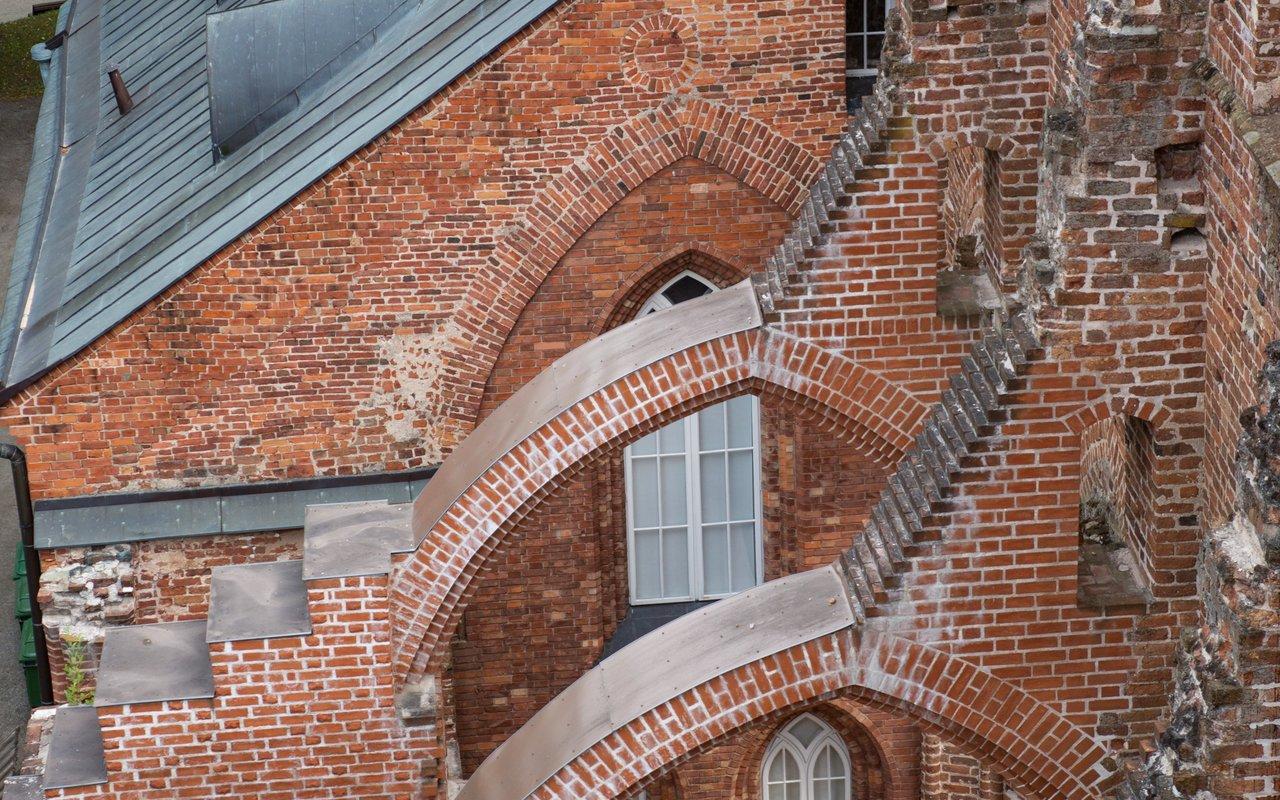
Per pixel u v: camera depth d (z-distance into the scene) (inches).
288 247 1722.4
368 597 1482.5
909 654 1290.6
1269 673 1052.5
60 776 1483.8
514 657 1884.8
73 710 1560.0
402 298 1753.2
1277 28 1082.7
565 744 1325.0
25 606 2268.7
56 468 1743.4
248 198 1776.6
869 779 1929.1
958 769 1840.6
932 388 1501.0
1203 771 1080.8
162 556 1772.9
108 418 1737.2
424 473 1792.6
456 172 1728.6
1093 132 1190.9
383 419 1781.5
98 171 2118.6
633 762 1311.5
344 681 1497.3
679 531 1909.4
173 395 1743.4
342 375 1764.3
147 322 1716.3
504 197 1742.1
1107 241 1214.9
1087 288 1224.8
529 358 1796.3
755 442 1879.9
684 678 1301.7
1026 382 1245.1
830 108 1745.8
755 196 1771.7
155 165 2016.5
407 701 1528.1
